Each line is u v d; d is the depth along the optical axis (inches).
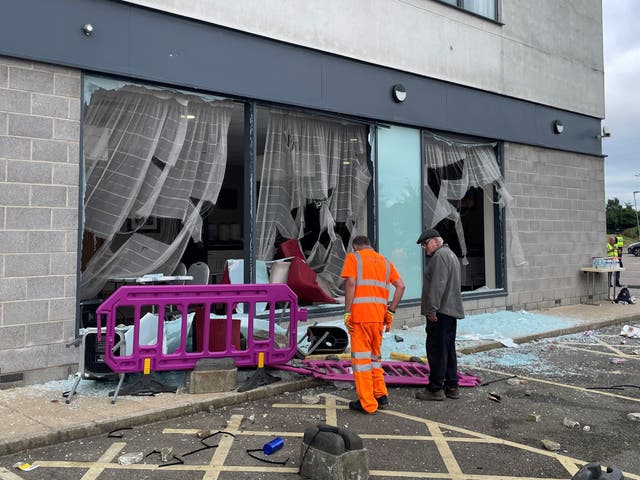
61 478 146.3
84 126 261.4
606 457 167.6
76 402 200.7
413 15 382.9
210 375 214.4
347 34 343.9
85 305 275.4
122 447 167.5
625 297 505.7
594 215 526.0
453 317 220.8
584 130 519.5
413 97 381.7
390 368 254.7
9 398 206.2
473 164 436.8
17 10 225.5
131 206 278.4
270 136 331.3
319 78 329.7
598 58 539.2
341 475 140.8
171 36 270.2
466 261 434.0
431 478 150.6
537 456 167.5
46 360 230.7
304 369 238.5
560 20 499.8
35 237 229.8
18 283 225.3
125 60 254.8
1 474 148.2
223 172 305.1
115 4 252.1
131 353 215.5
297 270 335.3
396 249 373.1
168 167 287.0
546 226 478.3
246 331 246.2
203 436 175.8
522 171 462.6
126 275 285.3
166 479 146.7
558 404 221.6
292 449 167.9
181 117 289.0
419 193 388.5
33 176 229.9
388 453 167.5
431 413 207.5
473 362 291.7
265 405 211.8
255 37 301.6
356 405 207.5
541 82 476.7
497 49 441.1
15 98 226.4
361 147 367.9
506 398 228.7
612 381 258.1
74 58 239.5
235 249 427.8
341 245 370.0
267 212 332.8
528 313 438.3
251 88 299.3
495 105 438.9
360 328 207.2
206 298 217.2
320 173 351.3
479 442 178.4
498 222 446.0
